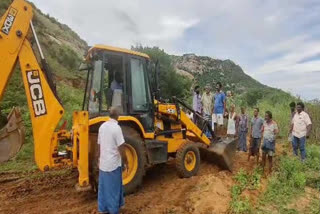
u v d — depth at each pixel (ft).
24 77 20.57
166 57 89.51
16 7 20.63
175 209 20.11
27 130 39.70
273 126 28.60
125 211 19.81
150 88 25.43
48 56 80.48
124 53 23.75
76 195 23.12
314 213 19.99
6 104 46.21
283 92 75.66
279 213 19.85
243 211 19.49
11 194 23.56
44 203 21.63
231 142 30.40
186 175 26.50
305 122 31.35
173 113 27.25
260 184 24.64
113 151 17.79
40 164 20.72
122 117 22.76
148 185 25.21
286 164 27.53
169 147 26.53
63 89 62.44
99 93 22.84
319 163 29.89
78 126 20.68
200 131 29.66
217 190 22.48
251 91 81.41
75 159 20.65
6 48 20.11
